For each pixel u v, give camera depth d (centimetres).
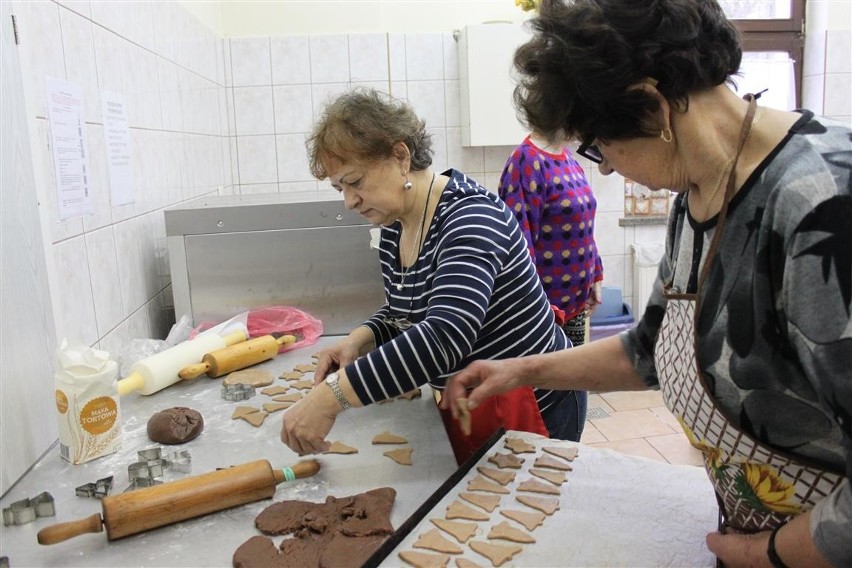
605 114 71
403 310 126
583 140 76
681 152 72
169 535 88
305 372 150
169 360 141
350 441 114
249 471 95
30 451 111
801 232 60
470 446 124
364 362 100
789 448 71
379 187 116
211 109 286
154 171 194
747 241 67
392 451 109
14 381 107
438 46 326
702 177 72
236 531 89
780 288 64
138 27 184
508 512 91
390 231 132
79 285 138
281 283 185
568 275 225
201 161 262
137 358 152
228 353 149
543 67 72
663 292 92
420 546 84
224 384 141
